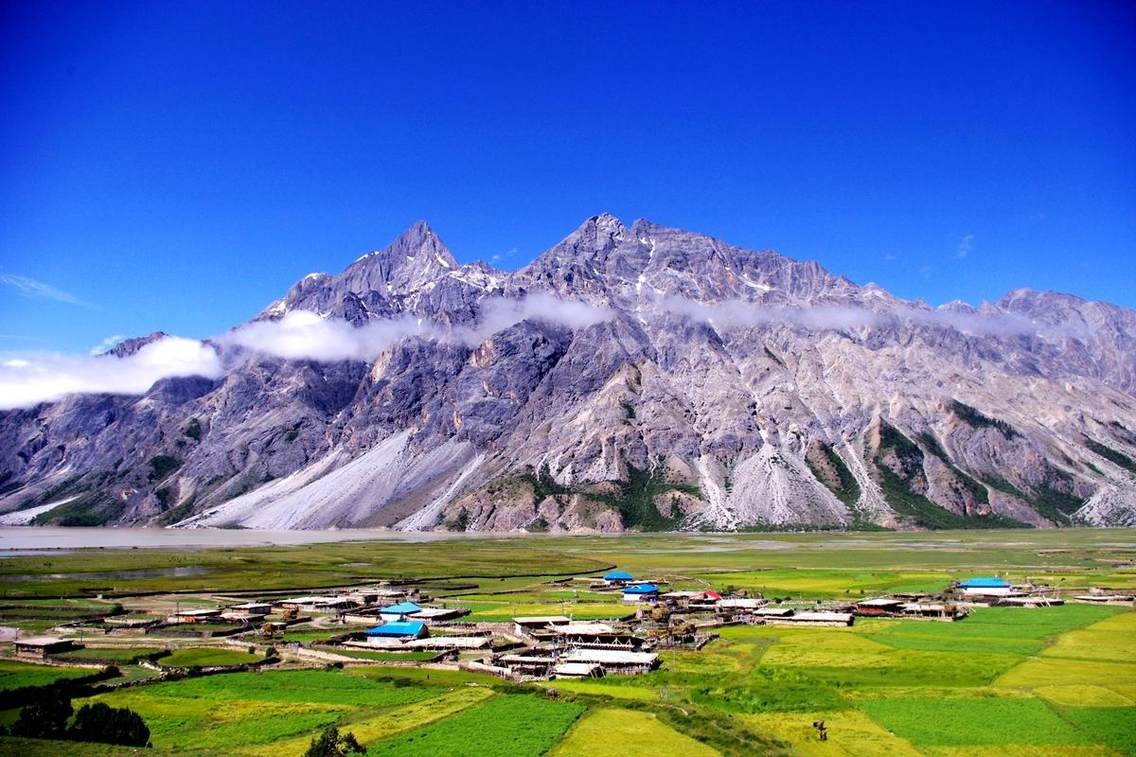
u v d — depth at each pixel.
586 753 67.19
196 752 64.06
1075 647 111.06
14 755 61.88
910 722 76.19
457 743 69.75
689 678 95.88
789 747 68.81
